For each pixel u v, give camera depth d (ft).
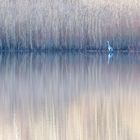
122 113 171.32
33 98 208.44
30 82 260.01
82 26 452.35
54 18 450.71
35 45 449.06
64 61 386.32
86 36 453.58
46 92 224.74
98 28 453.58
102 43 453.99
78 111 176.55
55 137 144.36
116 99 200.85
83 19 453.17
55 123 159.53
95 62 378.12
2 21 445.37
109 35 453.99
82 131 148.77
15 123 160.86
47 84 251.39
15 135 147.54
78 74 295.48
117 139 139.33
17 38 447.01
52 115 171.63
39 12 449.89
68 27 451.53
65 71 312.09
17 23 447.01
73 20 452.35
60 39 451.53
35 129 152.56
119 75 286.66
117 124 155.22
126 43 456.04
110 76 281.95
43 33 449.48
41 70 319.47
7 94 219.20
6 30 444.96
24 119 166.40
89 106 185.88
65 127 153.89
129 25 458.09
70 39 451.53
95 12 458.09
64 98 206.69
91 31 453.17
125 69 323.16
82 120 163.12
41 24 448.65
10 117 169.37
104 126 153.17
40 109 183.01
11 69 325.62
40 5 450.71
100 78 273.95
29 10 449.06
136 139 138.31
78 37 452.35
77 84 251.39
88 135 144.97
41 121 162.61
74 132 148.15
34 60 395.55
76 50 452.76
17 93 222.07
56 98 207.00
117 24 456.86
